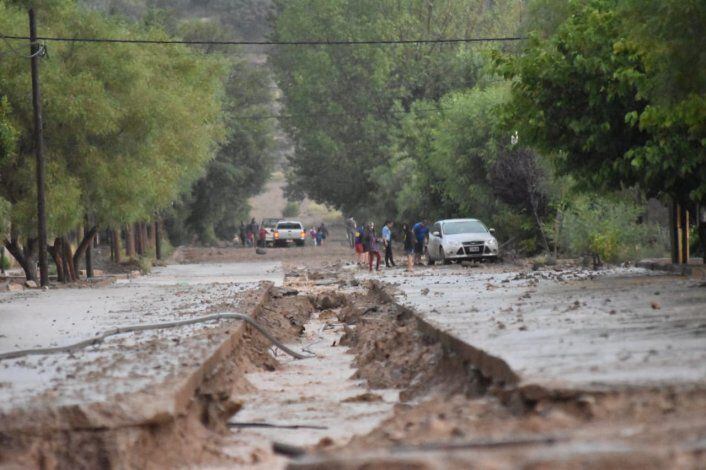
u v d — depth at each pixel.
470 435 18.98
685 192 71.25
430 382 34.72
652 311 40.44
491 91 138.38
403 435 21.42
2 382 30.14
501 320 40.66
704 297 46.34
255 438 27.89
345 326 60.88
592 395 21.56
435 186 156.50
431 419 22.19
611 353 27.88
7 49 100.38
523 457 15.39
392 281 86.56
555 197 119.69
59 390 27.25
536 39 71.44
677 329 33.44
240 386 37.88
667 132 64.81
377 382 38.41
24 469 22.41
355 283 98.81
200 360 33.38
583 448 15.72
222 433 28.55
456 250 123.50
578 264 102.06
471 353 30.95
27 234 102.94
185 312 58.56
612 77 67.12
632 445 15.84
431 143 152.38
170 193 122.44
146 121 108.94
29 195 102.06
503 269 105.56
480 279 81.44
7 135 76.31
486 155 132.38
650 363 25.50
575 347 29.62
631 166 69.06
